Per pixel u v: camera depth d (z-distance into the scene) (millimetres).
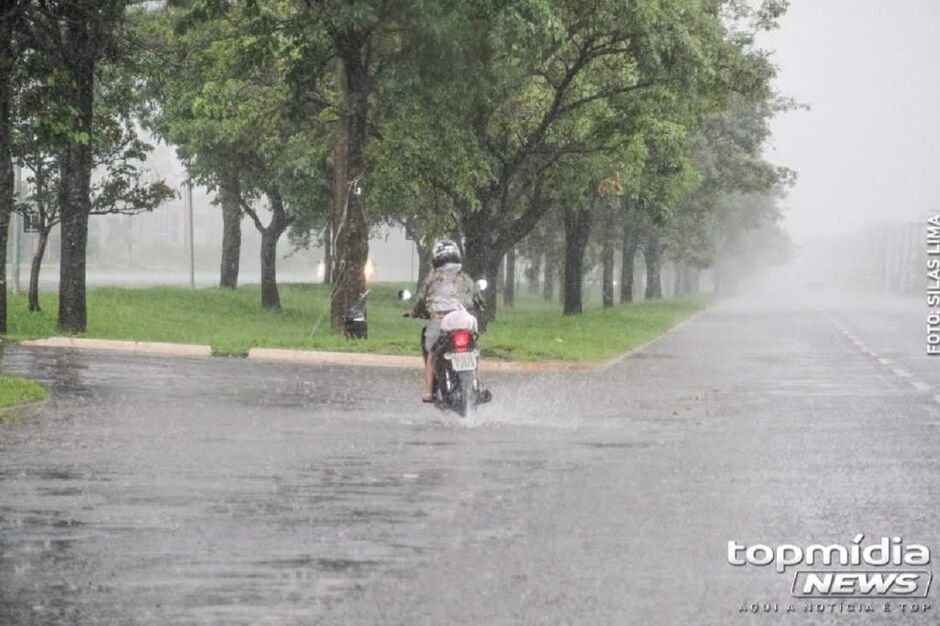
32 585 16438
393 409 39281
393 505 22531
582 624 14758
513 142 92062
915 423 36906
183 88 87750
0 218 67312
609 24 78062
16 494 23344
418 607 15453
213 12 75000
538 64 80375
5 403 37406
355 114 76250
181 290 114375
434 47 75000
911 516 21938
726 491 24438
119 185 86750
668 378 54281
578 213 126312
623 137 86938
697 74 80125
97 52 66250
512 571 17438
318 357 60875
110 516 21250
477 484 24984
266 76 86938
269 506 22328
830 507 22750
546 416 38125
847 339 93062
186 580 16766
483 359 60219
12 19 55094
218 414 37031
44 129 58438
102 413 36750
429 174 82188
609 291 161500
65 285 73562
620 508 22453
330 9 71688
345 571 17375
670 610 15438
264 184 109062
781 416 38688
